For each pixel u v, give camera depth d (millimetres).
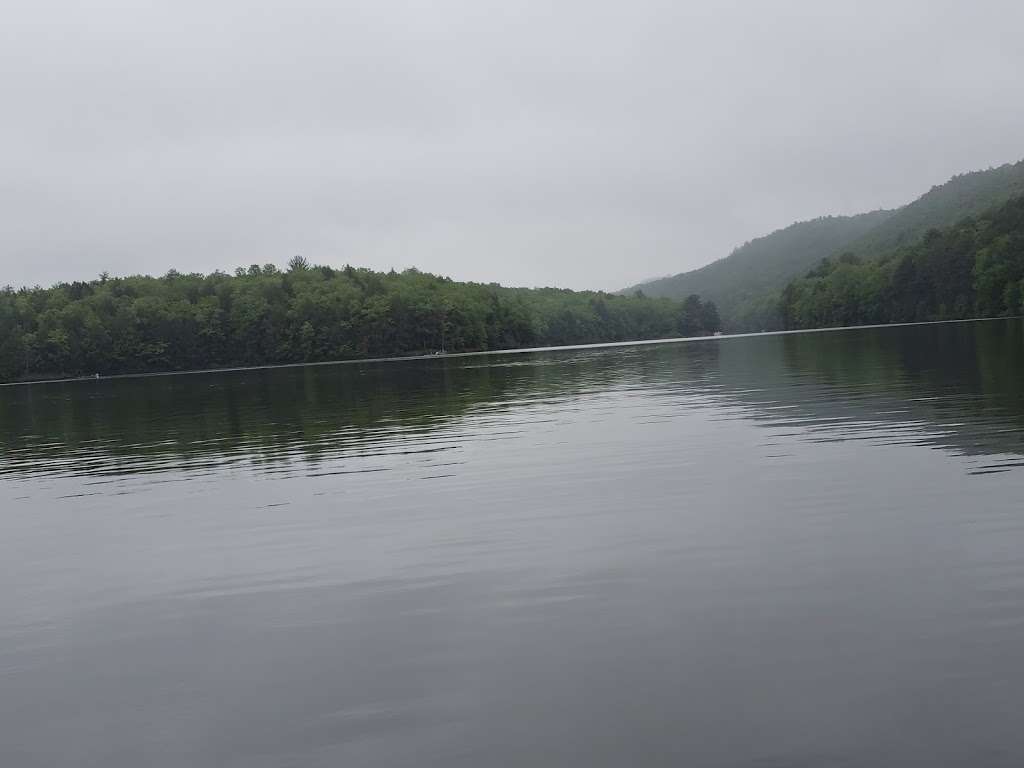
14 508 16438
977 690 6234
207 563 11227
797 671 6707
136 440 27250
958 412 19703
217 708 6812
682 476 14688
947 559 9094
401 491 15188
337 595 9430
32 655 8266
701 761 5570
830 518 11062
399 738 6129
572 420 24859
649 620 7961
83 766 6039
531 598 8828
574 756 5723
